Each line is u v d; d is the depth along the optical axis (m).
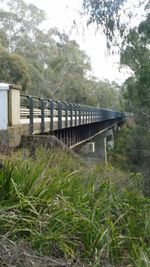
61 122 16.88
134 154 20.50
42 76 57.81
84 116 26.28
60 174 5.19
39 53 64.88
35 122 12.43
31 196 4.14
